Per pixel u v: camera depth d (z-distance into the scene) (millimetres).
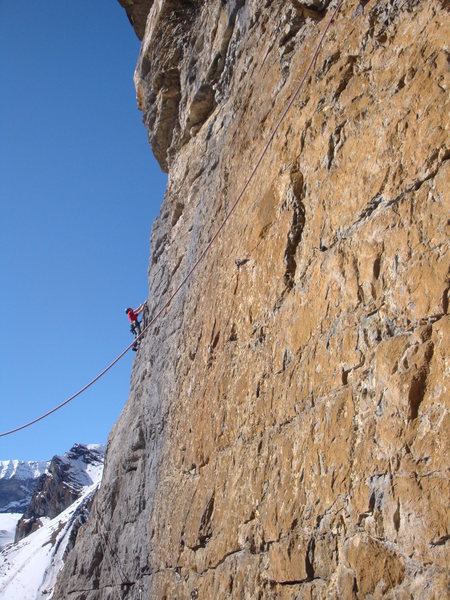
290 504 7184
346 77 8414
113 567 15836
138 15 20656
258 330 9344
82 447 147250
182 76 17453
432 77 6559
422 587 5059
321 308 7512
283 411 7941
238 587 8070
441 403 5340
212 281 12273
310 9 9984
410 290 6031
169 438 13469
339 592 6000
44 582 68875
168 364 14656
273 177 9844
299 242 8672
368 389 6277
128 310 20453
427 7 7113
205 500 9898
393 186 6660
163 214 18969
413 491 5344
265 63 11953
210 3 15789
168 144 19344
